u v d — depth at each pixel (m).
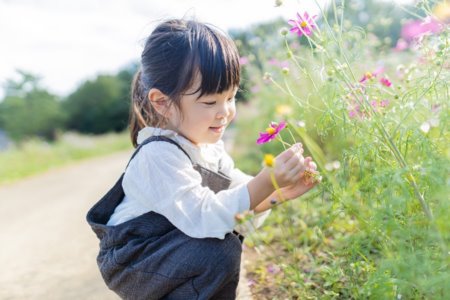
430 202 1.02
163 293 1.15
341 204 1.16
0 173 7.51
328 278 1.27
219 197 1.14
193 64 1.16
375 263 1.24
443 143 1.04
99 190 5.11
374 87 1.24
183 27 1.24
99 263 1.25
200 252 1.12
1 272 2.27
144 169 1.17
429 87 1.08
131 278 1.17
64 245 2.66
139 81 1.35
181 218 1.12
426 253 0.92
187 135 1.21
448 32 1.18
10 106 27.14
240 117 5.27
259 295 1.51
